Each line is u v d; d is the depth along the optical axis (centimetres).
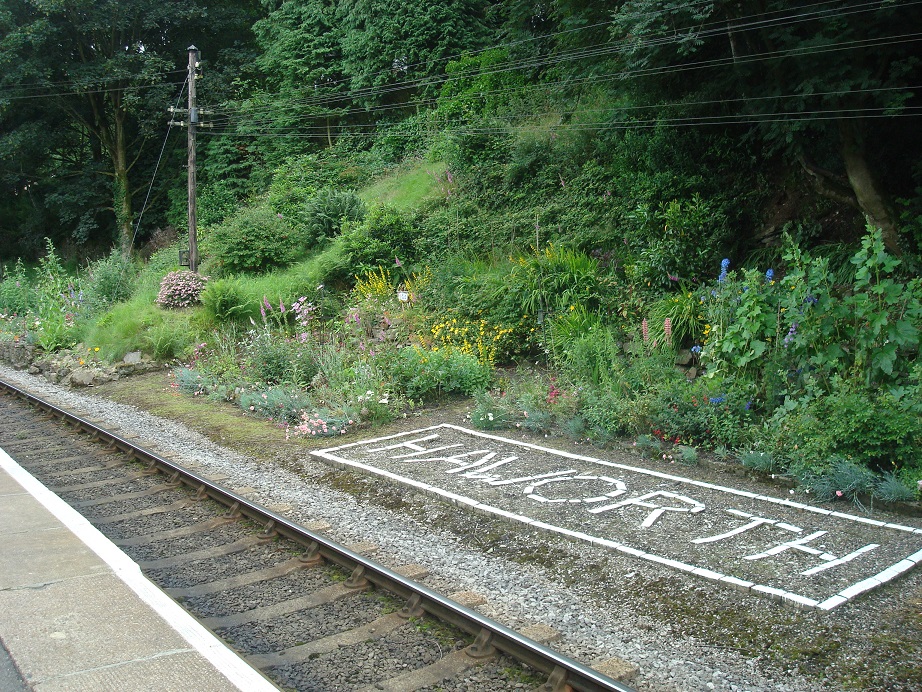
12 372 1675
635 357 1034
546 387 1027
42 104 3075
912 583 518
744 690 404
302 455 891
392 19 2606
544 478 769
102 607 458
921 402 730
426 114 2442
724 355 946
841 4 986
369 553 595
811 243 1181
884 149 1135
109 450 953
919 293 794
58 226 3450
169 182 3262
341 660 438
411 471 804
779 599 488
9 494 697
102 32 3062
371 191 2295
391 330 1348
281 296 1644
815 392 791
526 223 1590
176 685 374
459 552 602
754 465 759
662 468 794
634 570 546
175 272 1845
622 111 1510
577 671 395
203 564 589
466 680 415
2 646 411
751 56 1121
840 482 680
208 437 1006
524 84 2147
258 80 3156
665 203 1330
